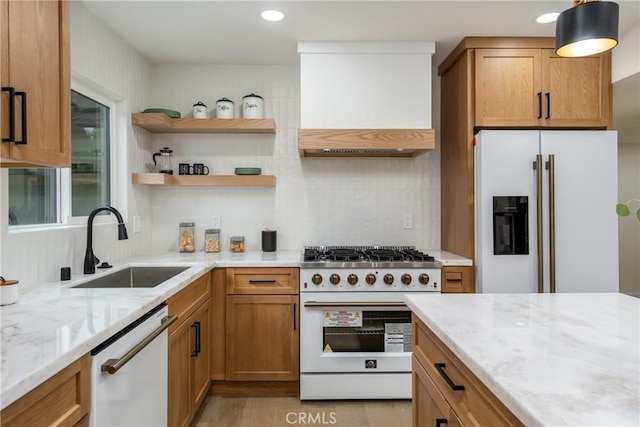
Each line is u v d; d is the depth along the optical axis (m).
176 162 3.10
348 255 2.69
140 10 2.21
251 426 2.21
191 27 2.44
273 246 3.05
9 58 1.18
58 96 1.43
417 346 1.42
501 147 2.45
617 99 3.02
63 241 1.97
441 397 1.17
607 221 2.46
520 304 1.36
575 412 0.64
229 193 3.15
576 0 1.24
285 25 2.43
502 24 2.43
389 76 2.70
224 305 2.53
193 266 2.29
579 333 1.04
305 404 2.47
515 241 2.45
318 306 2.44
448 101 2.99
